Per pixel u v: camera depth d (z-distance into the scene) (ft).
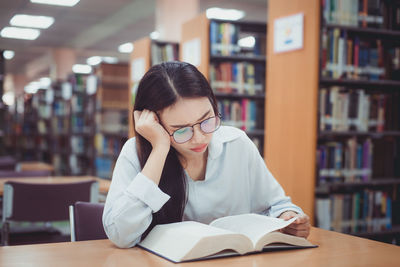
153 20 33.96
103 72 22.22
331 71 11.46
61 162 30.83
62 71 45.85
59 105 31.58
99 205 5.46
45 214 8.34
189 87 4.25
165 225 4.40
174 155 4.77
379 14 12.02
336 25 11.44
